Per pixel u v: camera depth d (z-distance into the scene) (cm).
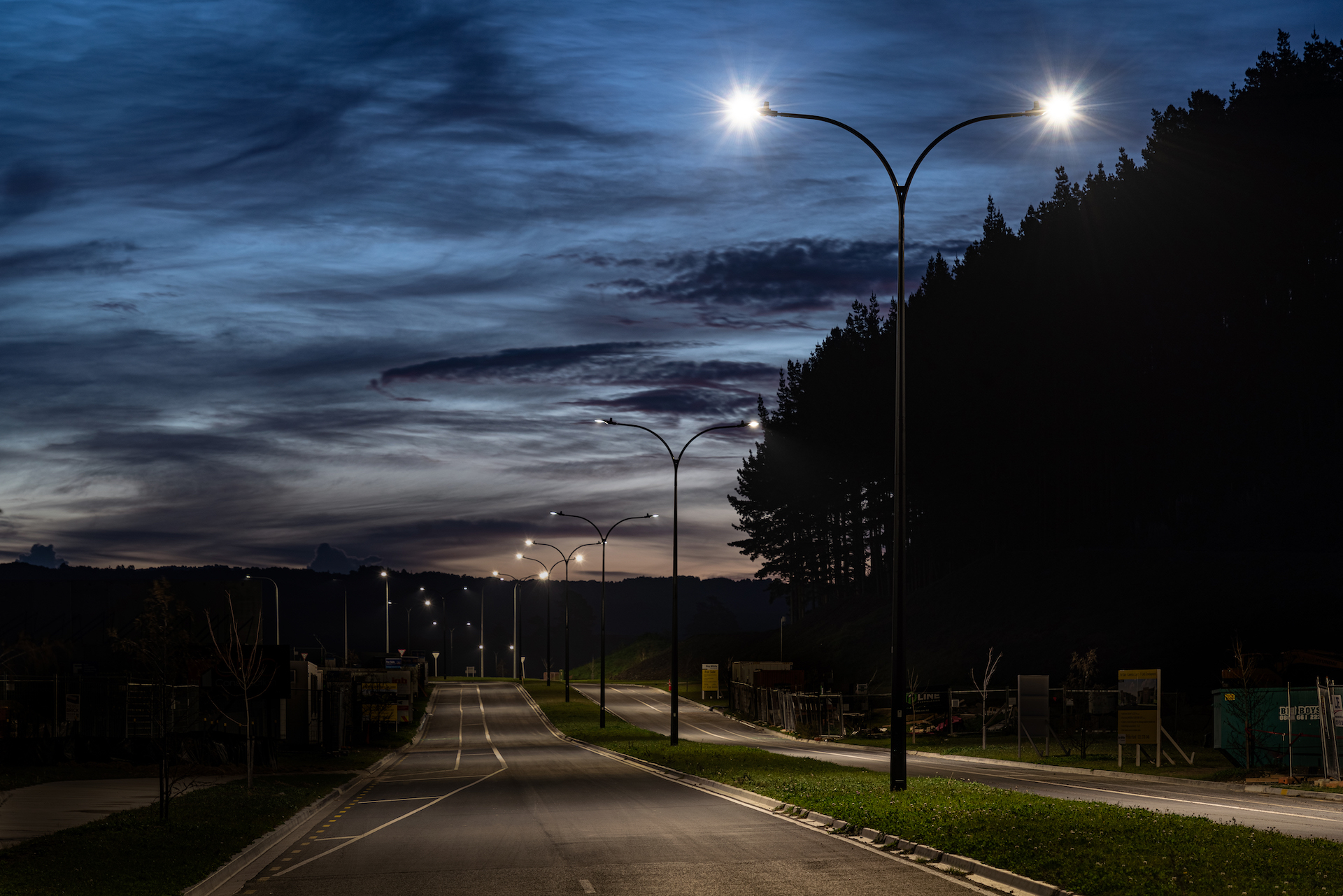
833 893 1352
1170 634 7925
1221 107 9000
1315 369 8225
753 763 3672
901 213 2600
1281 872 1291
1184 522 9488
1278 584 7900
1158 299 9475
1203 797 2669
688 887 1418
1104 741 4953
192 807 2384
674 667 5003
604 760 4691
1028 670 8612
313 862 1764
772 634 14388
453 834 2081
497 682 12562
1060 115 2481
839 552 13425
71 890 1413
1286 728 3222
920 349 11569
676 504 5134
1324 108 8138
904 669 2472
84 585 5291
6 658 4875
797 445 12825
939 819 1839
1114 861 1380
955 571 11544
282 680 4728
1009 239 11288
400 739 6494
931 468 11250
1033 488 10906
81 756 3756
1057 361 10281
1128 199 9688
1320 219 8069
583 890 1417
